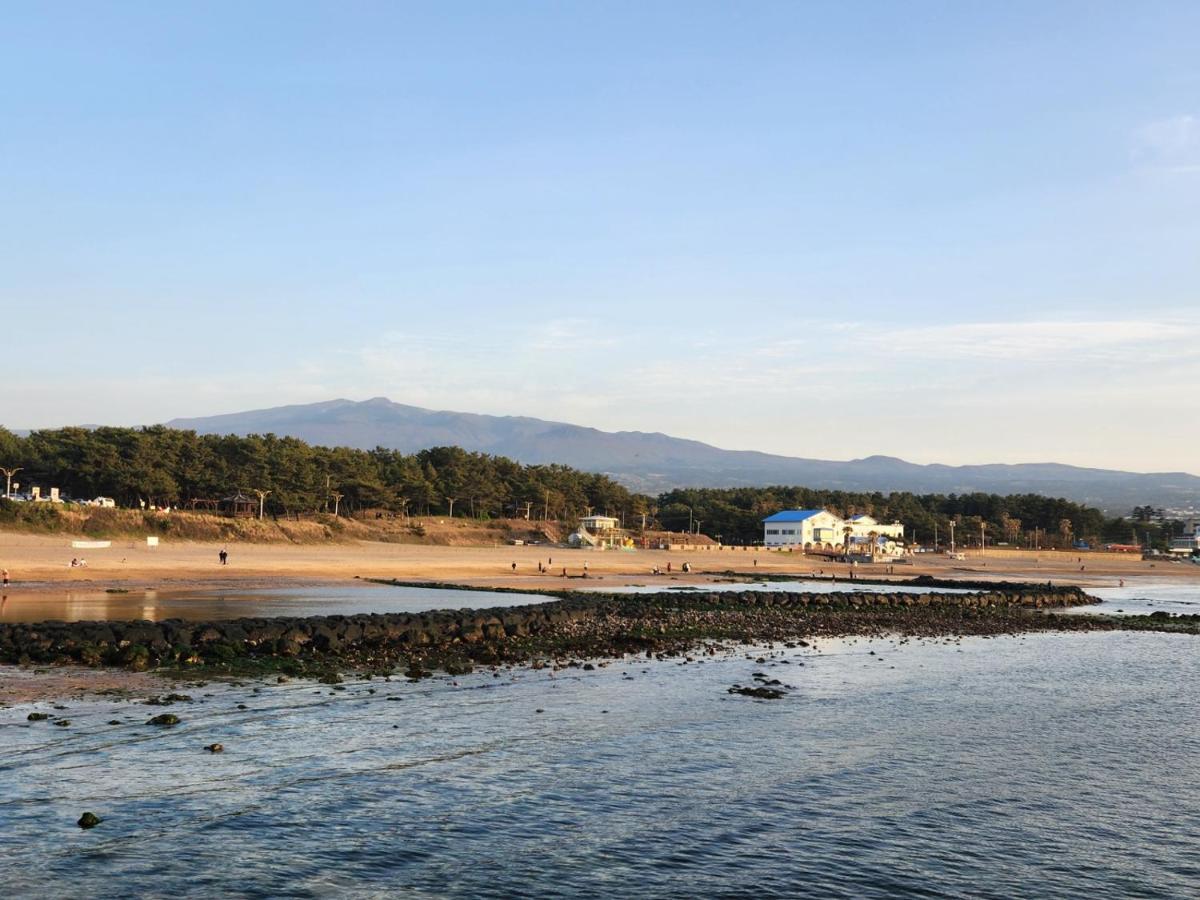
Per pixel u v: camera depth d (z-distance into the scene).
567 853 18.48
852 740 28.30
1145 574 178.50
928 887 17.48
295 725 27.64
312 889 16.42
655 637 52.31
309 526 152.25
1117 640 59.19
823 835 19.98
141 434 165.62
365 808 20.61
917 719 31.67
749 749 26.75
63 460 149.75
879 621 68.31
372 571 104.19
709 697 34.28
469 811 20.67
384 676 36.69
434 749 25.61
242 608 59.81
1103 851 19.56
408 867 17.55
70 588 71.38
